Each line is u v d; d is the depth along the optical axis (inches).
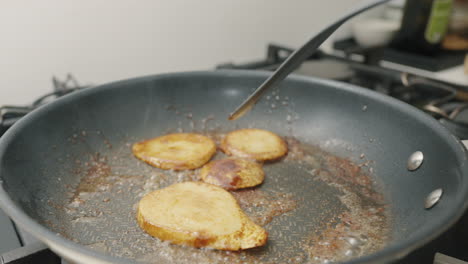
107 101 17.6
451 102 20.8
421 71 31.1
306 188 16.3
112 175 16.5
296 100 18.9
